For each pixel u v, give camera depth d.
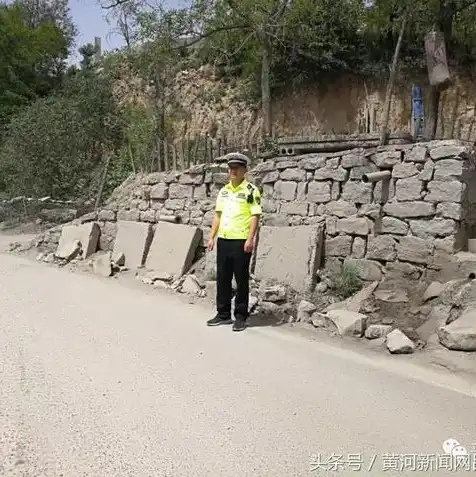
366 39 19.83
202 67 23.97
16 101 27.45
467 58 18.45
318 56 20.11
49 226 15.66
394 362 5.57
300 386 4.80
